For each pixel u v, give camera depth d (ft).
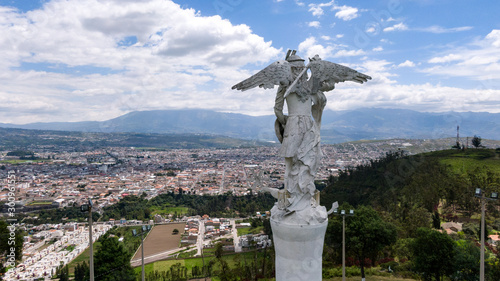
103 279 163.22
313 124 67.41
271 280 166.20
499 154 383.04
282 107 69.87
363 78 68.69
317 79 67.41
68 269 235.81
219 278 196.65
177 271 220.84
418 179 301.43
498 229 206.18
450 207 263.70
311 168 65.98
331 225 160.97
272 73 65.10
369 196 325.01
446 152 419.54
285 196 66.59
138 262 264.11
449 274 132.16
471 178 281.54
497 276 126.21
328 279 148.46
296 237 63.26
